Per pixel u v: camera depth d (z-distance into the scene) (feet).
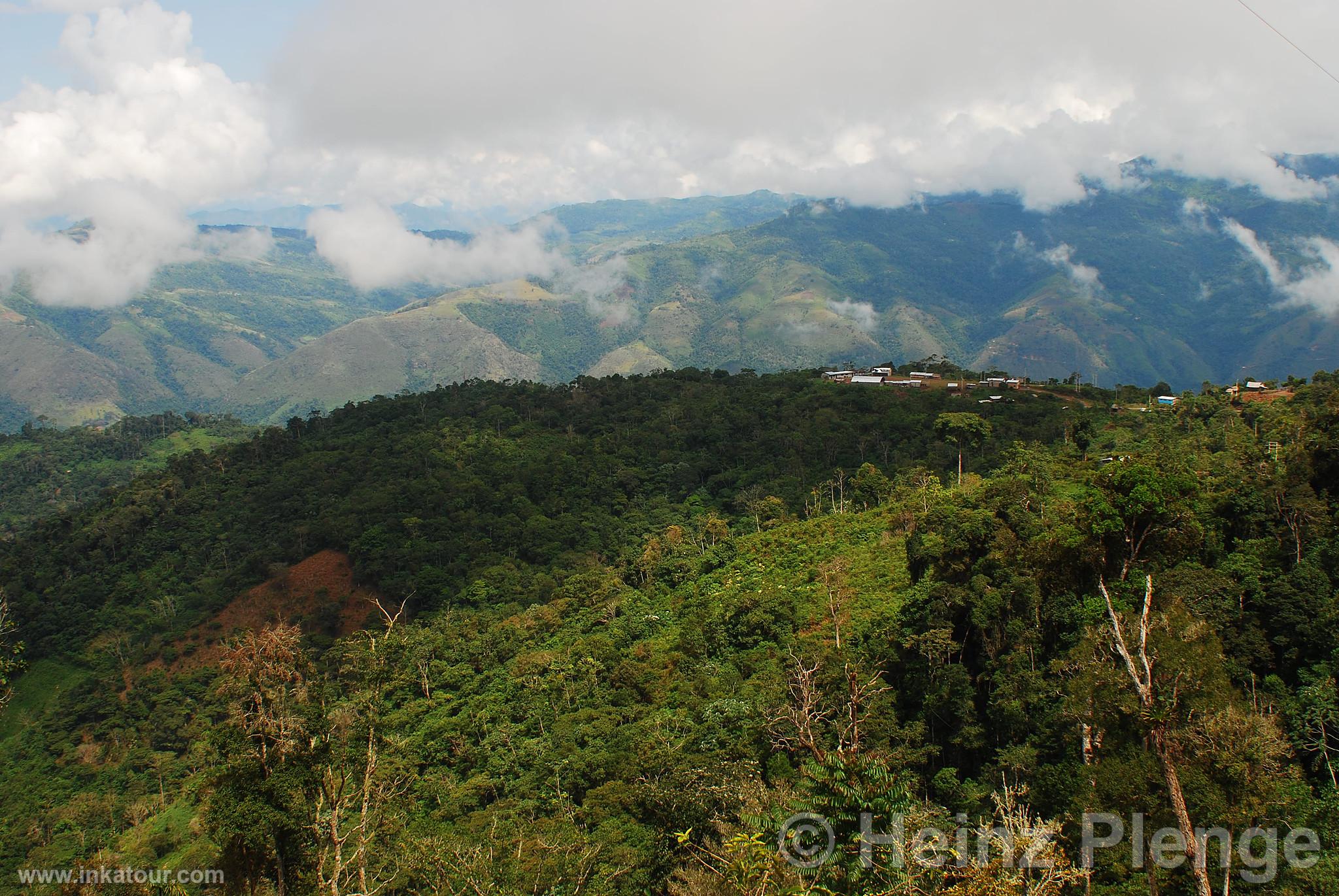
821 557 233.96
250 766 92.02
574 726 175.83
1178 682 81.25
